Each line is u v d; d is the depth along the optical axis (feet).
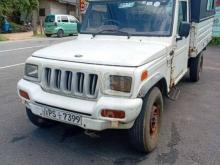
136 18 17.35
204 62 39.45
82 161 13.75
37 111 13.94
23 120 18.19
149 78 13.43
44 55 14.20
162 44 16.10
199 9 22.56
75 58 13.24
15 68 34.27
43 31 95.25
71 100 13.07
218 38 57.06
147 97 13.61
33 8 96.02
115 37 17.17
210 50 51.01
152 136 14.51
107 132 16.63
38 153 14.40
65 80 13.24
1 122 17.84
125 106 12.10
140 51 14.15
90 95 12.74
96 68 12.53
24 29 101.55
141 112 13.38
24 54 46.83
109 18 17.97
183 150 14.90
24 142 15.46
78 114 12.77
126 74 12.23
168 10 17.02
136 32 16.94
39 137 16.03
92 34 17.93
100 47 14.93
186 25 16.58
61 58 13.55
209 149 15.05
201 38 25.70
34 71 14.21
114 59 12.83
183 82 28.50
